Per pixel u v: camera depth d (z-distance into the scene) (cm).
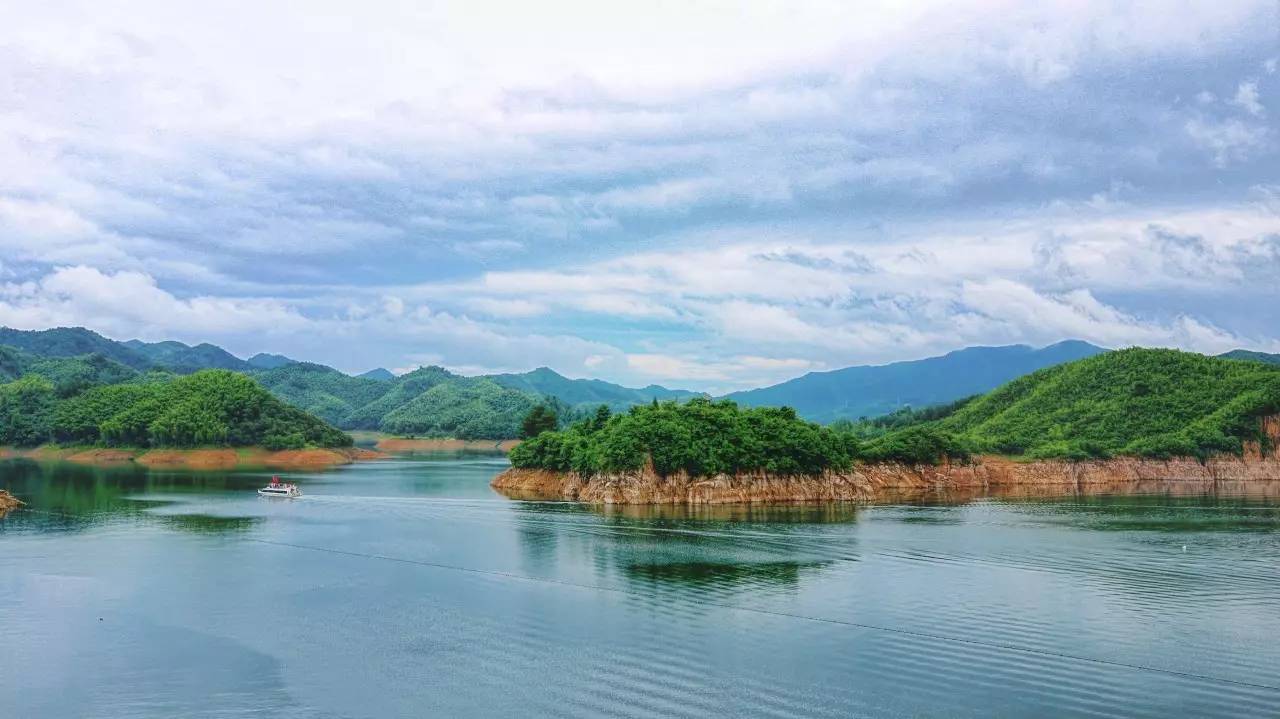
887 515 13125
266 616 6700
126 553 9369
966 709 4728
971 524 12006
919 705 4788
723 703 4828
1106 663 5472
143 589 7600
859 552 9406
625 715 4672
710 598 7225
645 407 16275
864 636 6059
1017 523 12138
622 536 10662
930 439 19188
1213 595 7294
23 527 11288
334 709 4797
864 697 4903
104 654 5750
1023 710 4716
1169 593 7356
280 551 9562
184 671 5416
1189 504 15375
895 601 7062
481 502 15050
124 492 16462
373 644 5947
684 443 15012
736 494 14988
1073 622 6400
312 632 6253
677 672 5350
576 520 12338
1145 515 13362
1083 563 8725
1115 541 10306
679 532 11025
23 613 6756
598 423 17788
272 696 4988
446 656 5688
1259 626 6319
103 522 11919
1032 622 6419
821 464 16112
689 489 14825
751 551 9488
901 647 5819
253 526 11594
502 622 6488
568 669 5403
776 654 5666
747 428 15712
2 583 7788
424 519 12444
